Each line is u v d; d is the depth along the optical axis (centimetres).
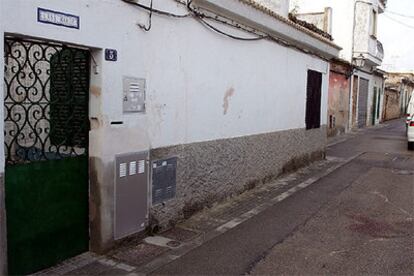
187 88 580
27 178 397
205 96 624
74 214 449
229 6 632
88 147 455
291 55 933
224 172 692
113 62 450
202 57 608
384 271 436
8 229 383
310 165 1101
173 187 566
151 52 505
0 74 345
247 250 493
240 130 735
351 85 2139
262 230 566
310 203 711
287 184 860
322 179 918
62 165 431
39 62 405
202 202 637
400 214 650
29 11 360
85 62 446
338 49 1234
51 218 423
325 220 615
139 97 491
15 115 387
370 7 2166
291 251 491
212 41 629
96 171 452
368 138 1847
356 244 516
